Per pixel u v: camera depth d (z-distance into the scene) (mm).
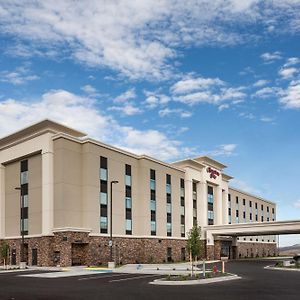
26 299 18297
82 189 50344
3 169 56781
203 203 72562
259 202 104938
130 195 57188
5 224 55688
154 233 59906
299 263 47594
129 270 40375
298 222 62344
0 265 53938
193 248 37469
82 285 25172
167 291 21203
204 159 74688
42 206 49094
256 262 62594
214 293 19969
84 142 51000
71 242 46062
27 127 51000
